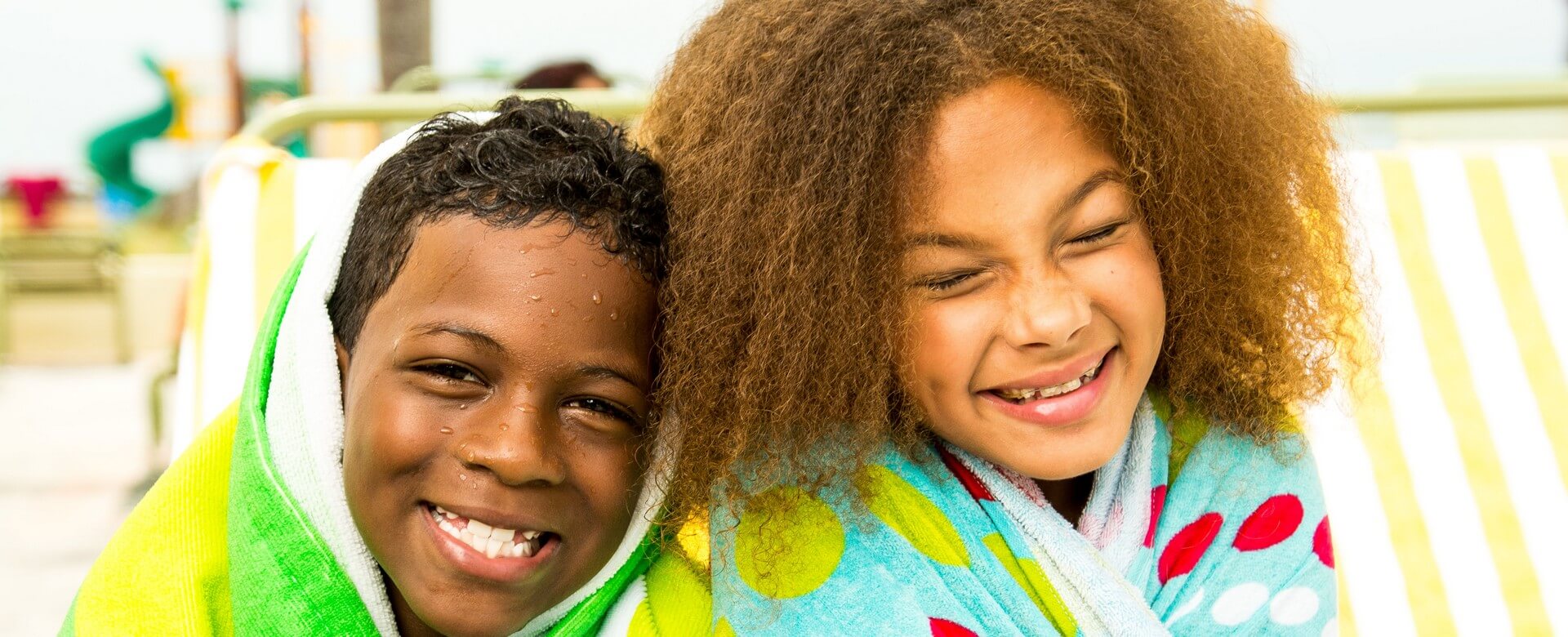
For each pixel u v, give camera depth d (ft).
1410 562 5.02
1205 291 3.60
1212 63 3.36
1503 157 6.18
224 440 3.82
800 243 3.15
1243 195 3.51
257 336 3.76
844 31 3.13
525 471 3.05
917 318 3.16
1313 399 3.94
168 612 3.43
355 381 3.31
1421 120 13.32
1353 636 4.80
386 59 13.03
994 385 3.21
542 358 3.07
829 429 3.33
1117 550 3.57
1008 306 3.10
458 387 3.14
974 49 3.00
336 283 3.56
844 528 3.39
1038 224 3.04
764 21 3.29
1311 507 3.74
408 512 3.21
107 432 14.25
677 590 3.56
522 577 3.19
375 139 11.66
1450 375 5.56
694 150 3.35
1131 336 3.27
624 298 3.17
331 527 3.44
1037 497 3.54
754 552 3.37
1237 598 3.59
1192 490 3.68
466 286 3.10
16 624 8.11
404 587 3.25
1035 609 3.39
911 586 3.33
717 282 3.20
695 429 3.28
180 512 3.64
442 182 3.24
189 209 40.19
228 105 33.55
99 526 10.44
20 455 13.01
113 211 36.63
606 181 3.24
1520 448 5.34
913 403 3.34
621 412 3.22
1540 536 5.10
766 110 3.18
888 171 3.06
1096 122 3.10
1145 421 3.67
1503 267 5.85
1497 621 4.88
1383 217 5.95
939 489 3.46
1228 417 3.79
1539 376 5.57
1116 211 3.14
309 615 3.43
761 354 3.21
